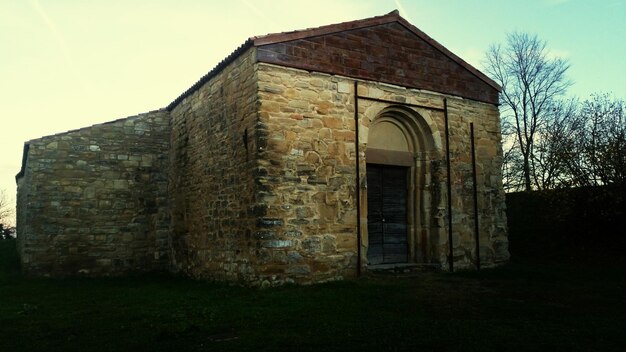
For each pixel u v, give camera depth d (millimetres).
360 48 10836
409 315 6621
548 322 6172
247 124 9695
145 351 5090
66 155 13289
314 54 10156
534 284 9234
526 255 14695
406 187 12031
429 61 11945
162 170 14523
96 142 13711
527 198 17609
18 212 17031
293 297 7855
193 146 12656
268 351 4988
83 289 10312
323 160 9961
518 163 24688
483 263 12234
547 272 10883
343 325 5965
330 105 10219
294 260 9320
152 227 14156
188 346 5227
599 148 13711
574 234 14836
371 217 11367
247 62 9898
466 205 12125
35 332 6094
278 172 9375
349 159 10320
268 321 6273
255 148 9273
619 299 7766
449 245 11562
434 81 11945
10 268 14094
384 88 11094
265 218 9102
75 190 13273
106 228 13531
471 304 7367
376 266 10914
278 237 9188
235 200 10102
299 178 9602
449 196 11656
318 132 9977
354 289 8570
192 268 12281
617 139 13305
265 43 9516
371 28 11078
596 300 7676
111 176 13781
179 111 13891
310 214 9641
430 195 11781
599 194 13742
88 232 13289
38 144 12961
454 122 12188
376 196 11508
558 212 14836
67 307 7941
